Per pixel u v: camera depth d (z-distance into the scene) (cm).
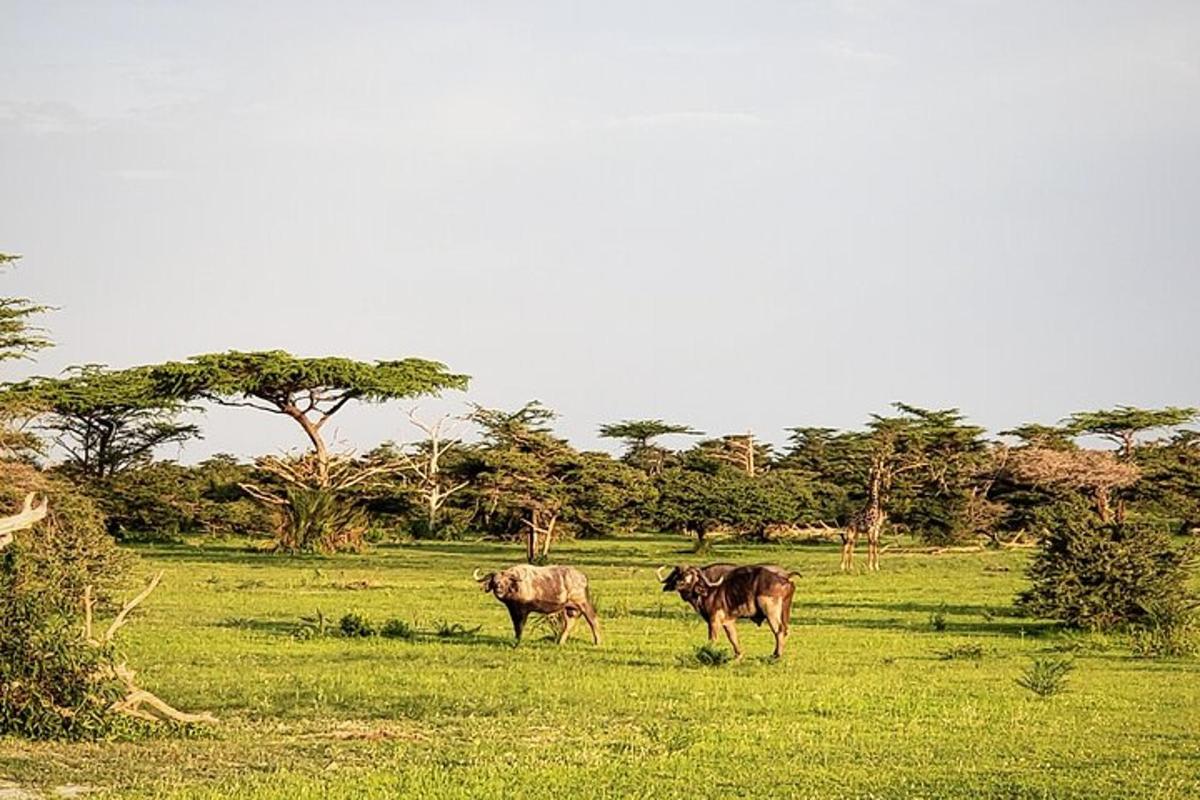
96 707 3008
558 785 2548
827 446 19800
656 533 18550
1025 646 5306
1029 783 2617
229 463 16312
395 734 3083
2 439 8388
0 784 2525
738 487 14188
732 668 4381
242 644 4900
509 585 5038
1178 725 3347
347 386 13100
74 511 6338
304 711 3406
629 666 4400
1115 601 5875
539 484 11950
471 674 4112
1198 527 14525
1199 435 17050
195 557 11512
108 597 5791
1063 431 16375
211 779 2602
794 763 2802
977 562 12138
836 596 7975
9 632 2986
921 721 3347
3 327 9419
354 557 11850
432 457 15250
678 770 2717
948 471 14238
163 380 13175
